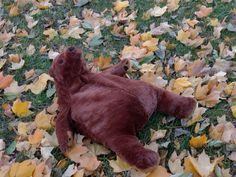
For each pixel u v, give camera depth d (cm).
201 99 105
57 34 136
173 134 99
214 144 94
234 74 111
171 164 91
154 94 99
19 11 150
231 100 104
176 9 137
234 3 135
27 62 128
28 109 110
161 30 129
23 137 103
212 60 117
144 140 98
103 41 131
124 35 131
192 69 113
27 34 139
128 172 91
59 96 100
